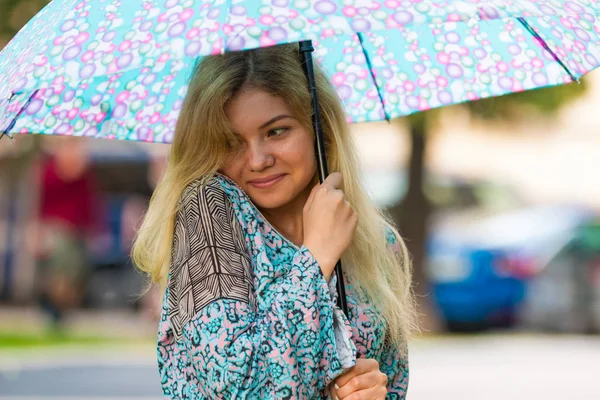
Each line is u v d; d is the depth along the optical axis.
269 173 4.30
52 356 14.82
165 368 4.24
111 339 17.27
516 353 15.88
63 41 3.91
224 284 4.01
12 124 4.73
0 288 22.44
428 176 19.62
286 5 3.74
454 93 5.06
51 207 18.08
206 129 4.23
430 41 5.14
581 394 12.13
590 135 25.19
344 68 5.28
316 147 4.36
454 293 18.83
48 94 4.80
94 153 20.97
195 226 4.13
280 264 4.24
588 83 16.67
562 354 15.77
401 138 23.98
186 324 4.01
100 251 20.95
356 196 4.61
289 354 3.92
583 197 26.64
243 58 4.28
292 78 4.30
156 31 3.75
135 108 4.96
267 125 4.26
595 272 18.27
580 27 4.71
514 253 18.75
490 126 17.27
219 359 3.91
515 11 3.90
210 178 4.24
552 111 16.91
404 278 4.79
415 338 4.82
